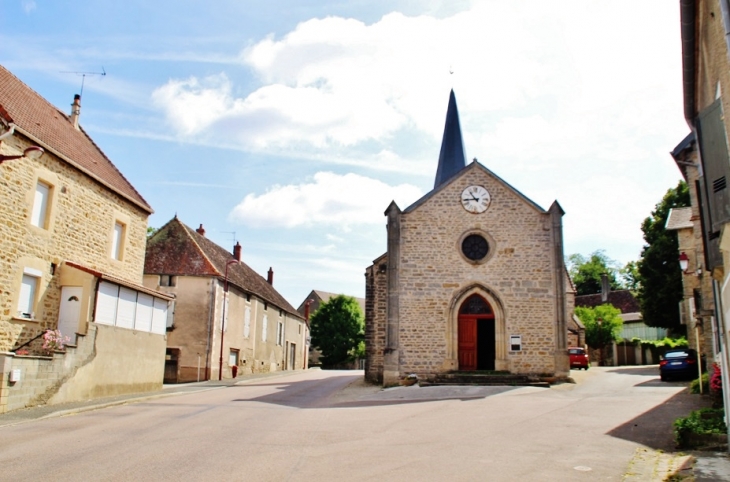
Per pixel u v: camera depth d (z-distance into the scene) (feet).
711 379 44.09
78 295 54.08
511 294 73.82
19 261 48.96
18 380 43.52
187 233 98.12
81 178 57.93
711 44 26.94
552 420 39.93
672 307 112.06
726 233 25.18
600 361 138.51
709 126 26.91
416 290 74.59
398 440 32.48
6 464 25.59
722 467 24.44
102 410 47.09
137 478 23.16
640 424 37.52
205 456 27.58
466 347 73.87
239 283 103.86
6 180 47.32
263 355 120.26
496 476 23.61
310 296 250.37
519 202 76.02
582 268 234.99
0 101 50.49
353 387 74.49
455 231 75.87
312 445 30.86
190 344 89.76
